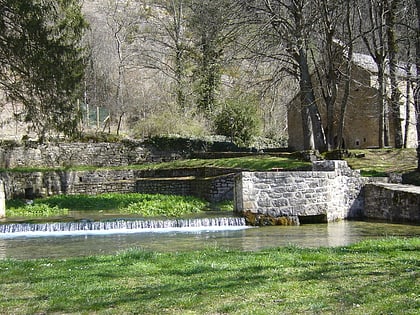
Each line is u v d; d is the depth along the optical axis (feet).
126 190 78.89
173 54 124.98
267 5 72.13
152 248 32.76
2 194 56.95
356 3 70.59
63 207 65.05
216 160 81.46
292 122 108.78
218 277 19.49
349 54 72.13
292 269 20.63
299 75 79.61
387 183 51.19
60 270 22.20
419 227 40.96
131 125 113.19
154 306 15.83
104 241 37.93
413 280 17.95
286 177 45.27
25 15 63.31
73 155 88.12
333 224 44.55
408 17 68.69
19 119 71.77
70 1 69.10
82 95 73.92
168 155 93.45
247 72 75.77
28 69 64.85
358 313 14.35
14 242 38.52
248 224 44.29
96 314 15.23
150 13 138.00
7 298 17.30
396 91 75.61
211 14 74.69
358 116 97.91
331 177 47.09
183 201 64.44
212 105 106.11
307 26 69.31
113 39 142.20
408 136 93.97
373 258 22.62
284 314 14.52
